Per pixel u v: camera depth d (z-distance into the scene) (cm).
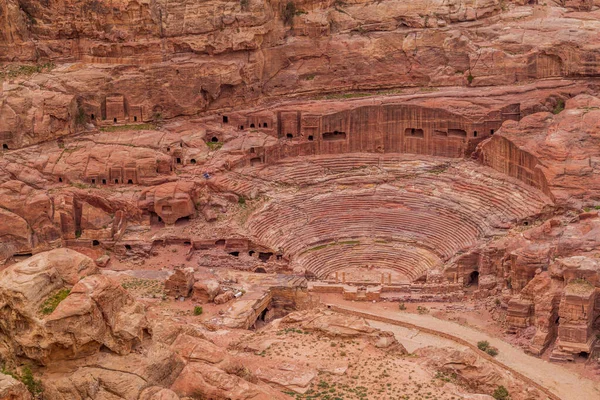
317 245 10031
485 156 10556
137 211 9969
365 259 9900
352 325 6631
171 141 10606
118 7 10950
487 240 9369
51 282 4275
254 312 8462
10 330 4181
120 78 10919
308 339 6525
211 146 10912
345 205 10450
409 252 9869
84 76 10800
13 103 10244
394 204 10419
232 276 9256
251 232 9850
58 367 4197
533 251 8431
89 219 9769
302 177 10788
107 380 4222
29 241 9506
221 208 10219
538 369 7525
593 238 8512
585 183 9338
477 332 8250
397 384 5644
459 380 5938
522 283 8469
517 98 10931
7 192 9594
